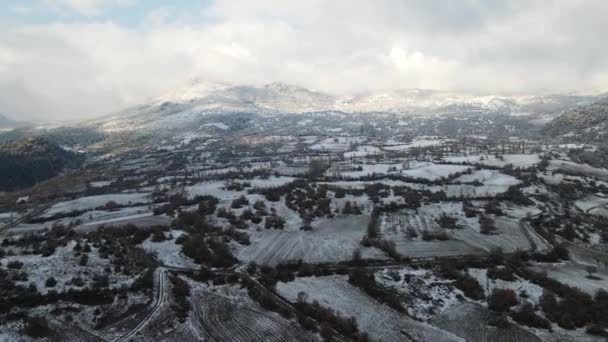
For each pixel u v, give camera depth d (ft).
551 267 493.77
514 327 362.12
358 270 460.14
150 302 360.69
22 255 410.11
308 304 378.94
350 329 343.87
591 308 389.80
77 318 327.26
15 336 297.94
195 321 342.64
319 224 616.80
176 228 556.10
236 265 467.93
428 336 345.10
